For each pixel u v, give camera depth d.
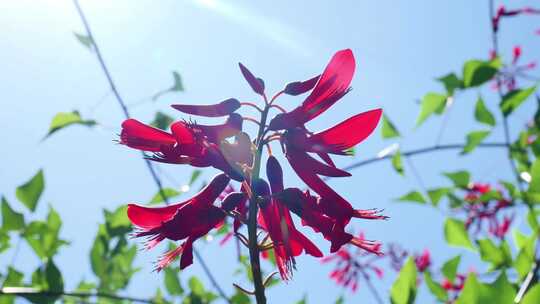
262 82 0.31
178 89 0.58
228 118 0.30
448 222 0.55
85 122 0.54
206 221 0.29
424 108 0.58
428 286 0.48
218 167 0.29
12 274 0.50
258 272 0.27
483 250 0.50
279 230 0.29
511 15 0.60
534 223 0.52
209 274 0.56
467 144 0.58
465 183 0.62
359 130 0.30
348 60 0.30
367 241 0.31
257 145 0.30
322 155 0.31
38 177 0.52
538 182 0.49
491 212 0.62
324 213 0.30
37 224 0.51
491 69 0.55
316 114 0.30
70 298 0.53
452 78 0.56
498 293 0.29
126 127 0.30
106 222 0.52
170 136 0.30
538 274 0.43
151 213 0.31
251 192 0.29
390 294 0.36
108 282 0.53
